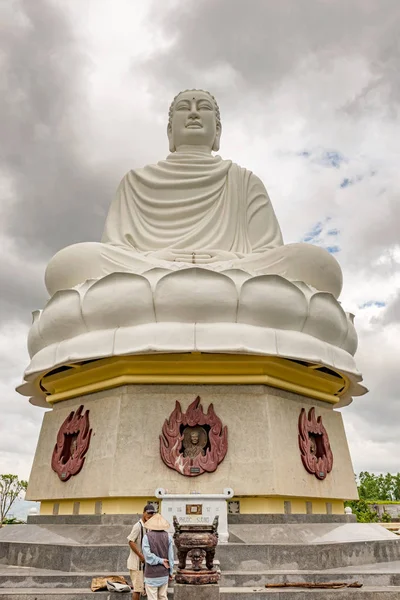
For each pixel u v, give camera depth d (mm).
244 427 13117
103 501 12914
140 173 20734
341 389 16922
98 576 9836
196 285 13398
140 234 19328
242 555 10547
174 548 10469
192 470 12594
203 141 22172
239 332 13133
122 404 13312
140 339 13016
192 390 13492
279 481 12695
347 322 15719
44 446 15445
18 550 11758
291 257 15906
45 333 14867
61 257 16125
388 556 12508
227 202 19922
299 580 10070
